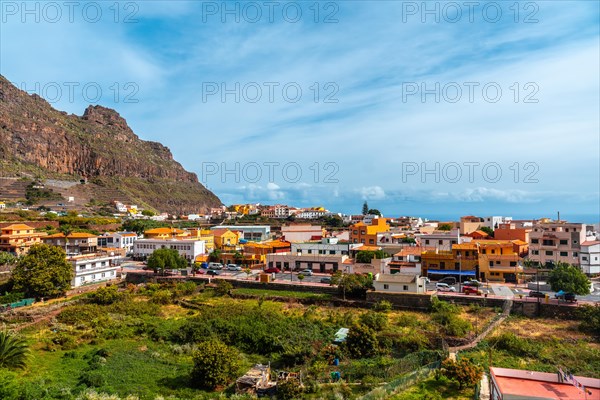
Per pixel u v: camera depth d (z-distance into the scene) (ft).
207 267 320.91
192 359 151.84
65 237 361.92
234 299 243.40
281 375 137.59
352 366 144.87
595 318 173.06
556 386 92.32
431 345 162.40
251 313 198.90
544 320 189.26
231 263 337.72
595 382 91.09
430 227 445.78
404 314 202.49
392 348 161.38
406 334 170.09
